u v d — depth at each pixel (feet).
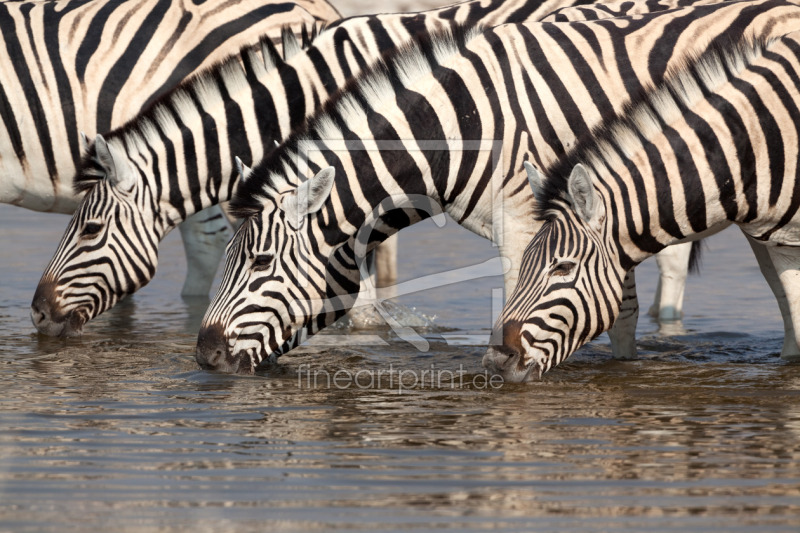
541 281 48.67
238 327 50.24
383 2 142.61
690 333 64.49
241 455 38.58
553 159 54.80
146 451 38.99
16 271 83.66
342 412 44.75
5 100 65.98
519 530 31.35
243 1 67.26
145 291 79.51
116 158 57.31
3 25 66.59
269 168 50.98
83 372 52.39
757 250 57.82
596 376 52.08
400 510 32.94
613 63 55.57
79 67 65.77
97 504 33.42
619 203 49.67
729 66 51.03
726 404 46.24
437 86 53.36
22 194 67.72
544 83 54.70
